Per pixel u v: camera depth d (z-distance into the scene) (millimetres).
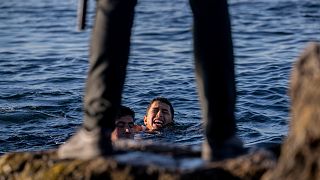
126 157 9172
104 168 8891
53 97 29016
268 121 25266
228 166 8992
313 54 8859
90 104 9039
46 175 9148
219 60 9211
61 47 40406
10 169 9547
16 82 31609
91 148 9086
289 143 8516
